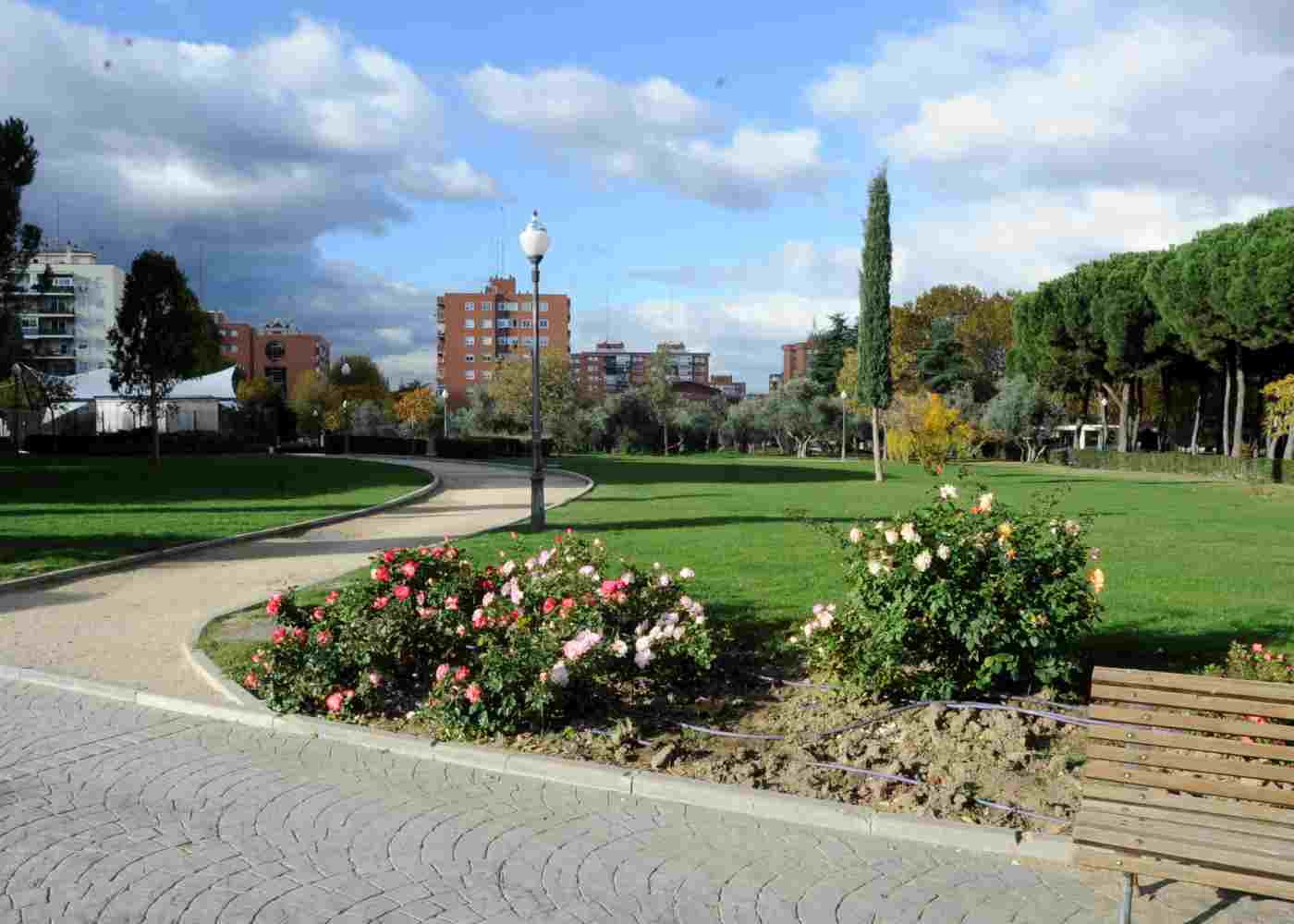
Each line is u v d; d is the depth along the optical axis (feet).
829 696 20.62
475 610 22.26
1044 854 13.70
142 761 18.01
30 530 51.44
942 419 132.77
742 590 32.42
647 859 13.75
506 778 17.08
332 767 17.69
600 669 19.72
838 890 12.78
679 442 266.57
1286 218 120.88
